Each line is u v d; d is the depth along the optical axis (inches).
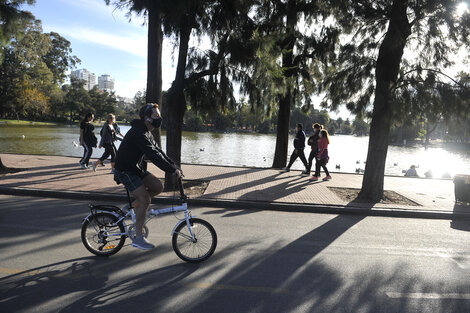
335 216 286.7
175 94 345.7
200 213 271.9
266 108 395.9
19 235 196.2
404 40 322.0
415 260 188.5
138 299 131.3
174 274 155.3
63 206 269.0
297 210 298.5
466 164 1462.8
